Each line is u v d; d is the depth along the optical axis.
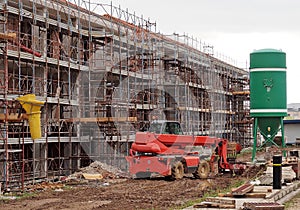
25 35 31.62
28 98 25.36
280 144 37.41
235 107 68.75
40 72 34.19
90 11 37.97
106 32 39.03
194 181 30.52
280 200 22.23
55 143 35.56
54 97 34.59
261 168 32.94
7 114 26.08
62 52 36.16
